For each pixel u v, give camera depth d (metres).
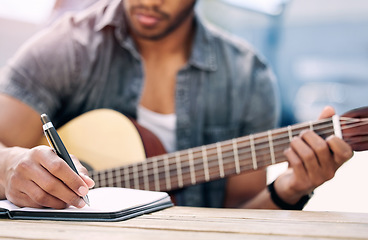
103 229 0.70
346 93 5.80
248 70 1.78
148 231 0.68
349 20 5.65
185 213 0.86
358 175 3.92
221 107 1.73
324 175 1.13
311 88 5.81
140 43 1.69
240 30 5.64
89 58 1.68
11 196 0.90
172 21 1.59
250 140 1.25
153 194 0.96
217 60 1.75
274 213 0.85
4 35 3.98
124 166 1.42
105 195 0.94
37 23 3.90
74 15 1.76
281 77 5.75
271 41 5.71
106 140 1.54
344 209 3.03
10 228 0.72
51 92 1.66
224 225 0.72
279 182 1.28
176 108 1.67
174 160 1.36
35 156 0.86
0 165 0.97
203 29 1.76
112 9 1.70
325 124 1.13
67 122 1.69
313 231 0.65
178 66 1.70
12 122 1.55
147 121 1.68
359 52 5.76
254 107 1.78
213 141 1.72
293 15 5.63
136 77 1.69
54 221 0.80
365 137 1.08
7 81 1.59
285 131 1.20
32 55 1.64
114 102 1.69
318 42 5.71
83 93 1.70
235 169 1.29
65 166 0.83
